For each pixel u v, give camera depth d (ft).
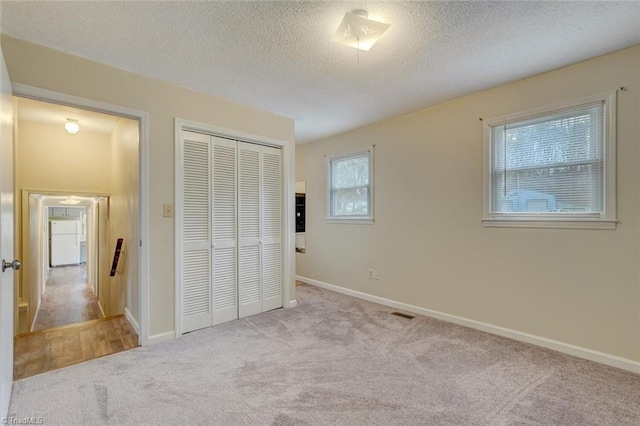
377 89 9.75
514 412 5.86
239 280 11.14
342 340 9.15
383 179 13.07
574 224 8.23
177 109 9.43
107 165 15.64
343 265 14.90
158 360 7.86
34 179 13.71
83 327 10.28
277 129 12.19
